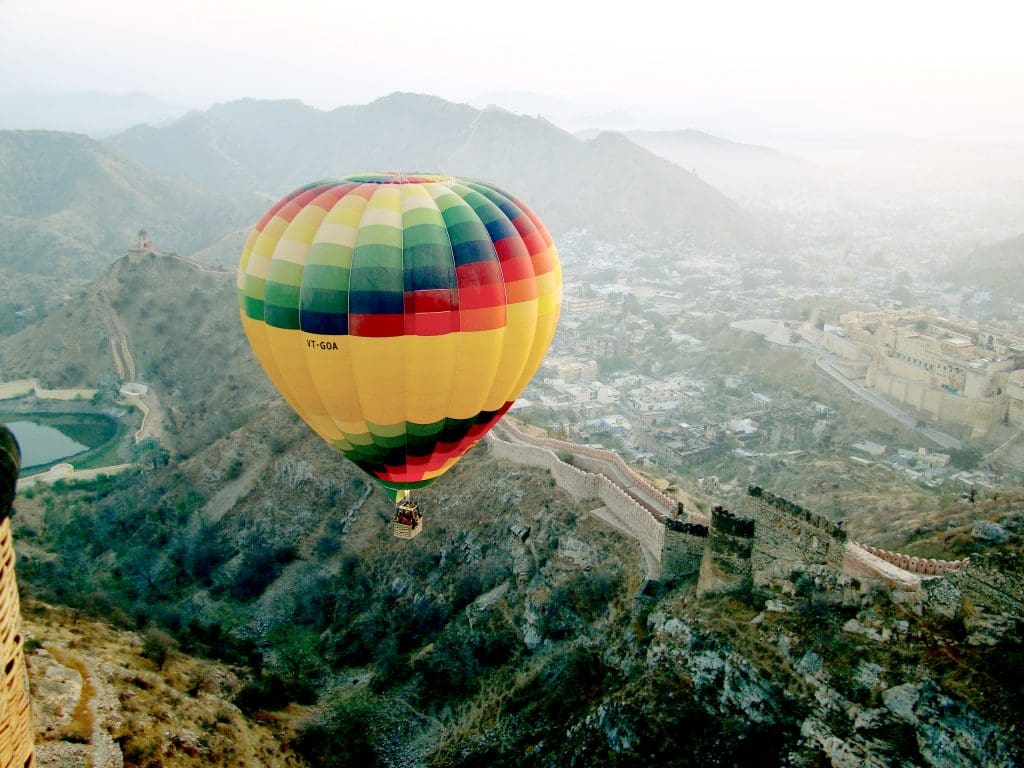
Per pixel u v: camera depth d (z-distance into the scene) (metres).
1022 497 67.94
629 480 71.56
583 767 46.28
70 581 94.19
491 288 44.34
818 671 42.00
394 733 58.59
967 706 37.09
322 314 43.00
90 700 46.22
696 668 46.44
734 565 49.28
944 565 46.22
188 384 184.38
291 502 95.75
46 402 185.62
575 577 61.44
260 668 66.31
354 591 78.56
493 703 57.00
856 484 120.81
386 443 47.50
